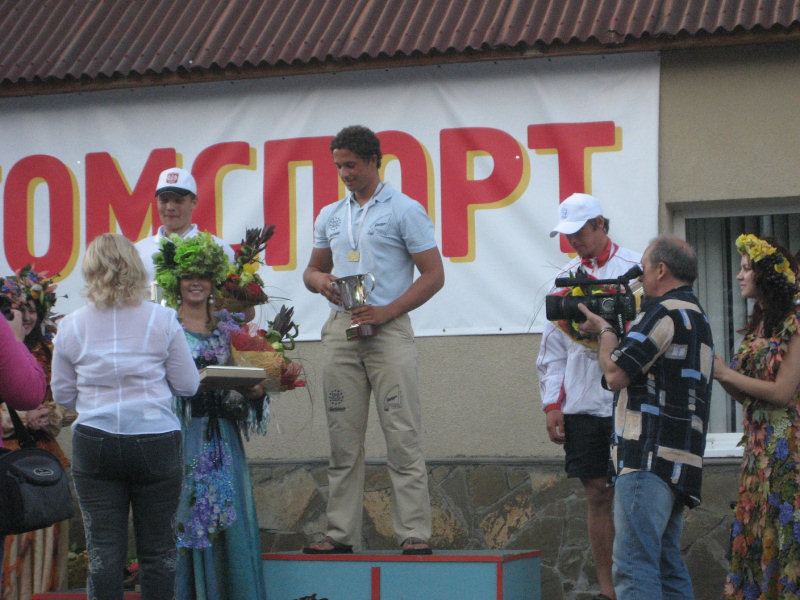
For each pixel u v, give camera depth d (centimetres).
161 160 837
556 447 765
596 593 732
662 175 762
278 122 820
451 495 766
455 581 601
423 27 792
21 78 825
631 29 738
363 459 650
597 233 650
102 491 521
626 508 525
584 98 770
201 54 808
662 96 762
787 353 584
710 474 732
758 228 781
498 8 795
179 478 534
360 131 639
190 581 588
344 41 795
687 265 550
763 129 748
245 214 822
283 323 656
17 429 549
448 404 783
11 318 589
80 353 523
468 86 788
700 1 754
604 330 557
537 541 748
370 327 618
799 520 578
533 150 777
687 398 530
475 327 782
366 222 639
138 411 518
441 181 790
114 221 843
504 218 780
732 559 612
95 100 848
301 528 786
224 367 571
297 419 806
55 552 692
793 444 585
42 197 854
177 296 609
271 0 860
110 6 890
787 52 744
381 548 771
